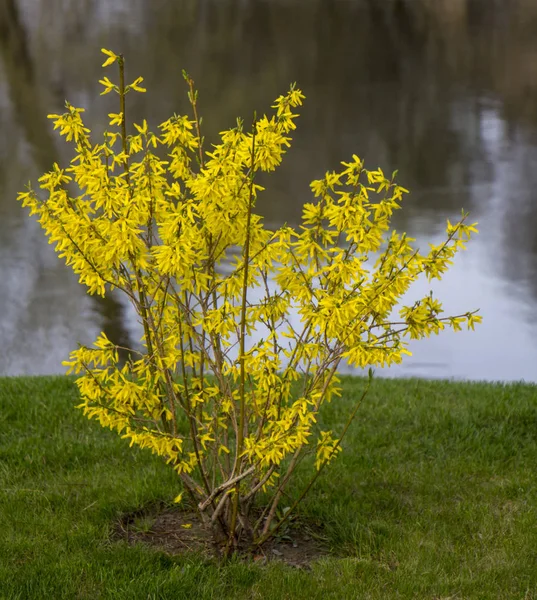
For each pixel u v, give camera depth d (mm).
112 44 32344
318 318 3418
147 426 4215
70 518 4195
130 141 3553
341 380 6867
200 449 4238
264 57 29812
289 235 3605
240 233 3566
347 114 21750
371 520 4293
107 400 3867
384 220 3670
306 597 3572
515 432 5477
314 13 40875
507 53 30688
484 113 21906
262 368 3525
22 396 5867
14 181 16203
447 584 3658
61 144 18750
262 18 39281
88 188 3439
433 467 4930
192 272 3467
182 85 24781
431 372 8953
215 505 3916
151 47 31719
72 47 31641
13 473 4734
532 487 4613
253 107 21859
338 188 15297
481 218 14000
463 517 4297
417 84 25547
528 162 17422
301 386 6020
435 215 14094
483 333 9977
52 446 5109
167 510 4402
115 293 11336
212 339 3717
